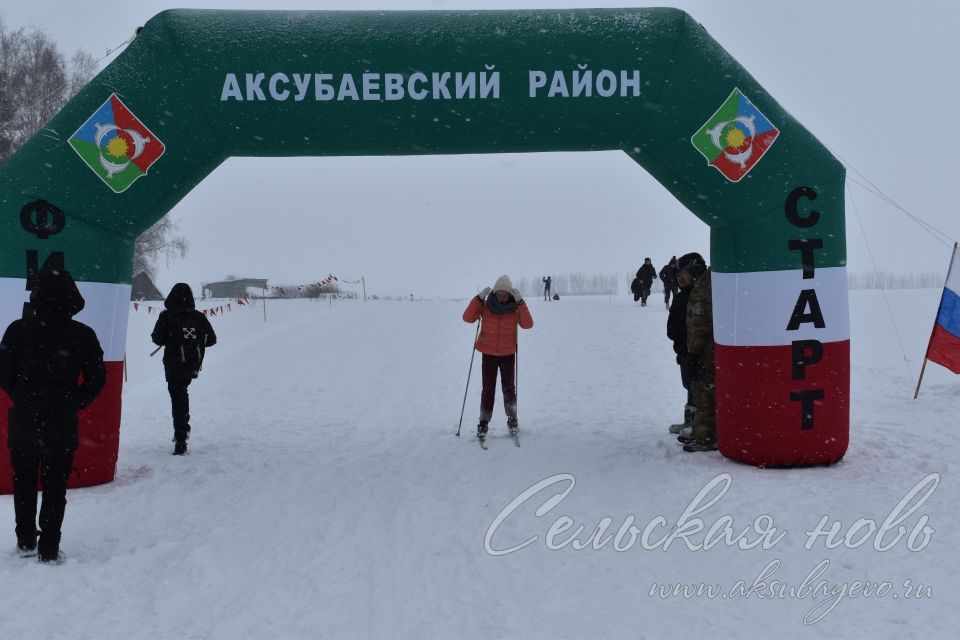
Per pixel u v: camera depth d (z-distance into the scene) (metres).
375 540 5.75
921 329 19.67
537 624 4.26
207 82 7.36
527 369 15.45
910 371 13.41
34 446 5.12
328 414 11.48
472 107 7.48
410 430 10.09
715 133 7.45
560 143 7.70
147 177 7.39
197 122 7.41
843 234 7.52
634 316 25.11
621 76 7.43
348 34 7.43
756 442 7.46
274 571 5.11
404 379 14.71
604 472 7.54
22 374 5.13
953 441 8.23
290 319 27.61
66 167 7.20
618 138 7.66
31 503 5.31
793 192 7.43
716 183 7.48
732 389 7.62
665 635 4.08
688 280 8.57
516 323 9.26
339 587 4.83
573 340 19.78
